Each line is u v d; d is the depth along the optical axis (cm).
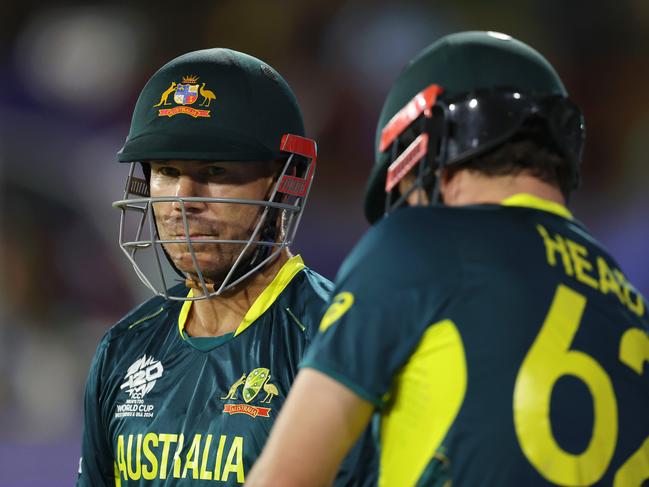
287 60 3184
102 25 3195
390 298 497
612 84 3142
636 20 3162
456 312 494
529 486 480
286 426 490
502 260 504
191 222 698
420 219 518
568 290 511
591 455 494
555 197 548
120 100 3134
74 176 2905
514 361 488
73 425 2438
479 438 482
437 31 3128
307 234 2981
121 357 758
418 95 555
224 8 3247
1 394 2447
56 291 2684
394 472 502
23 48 3166
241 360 714
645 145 3038
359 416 494
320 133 3080
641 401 519
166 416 716
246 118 711
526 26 3183
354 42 3120
